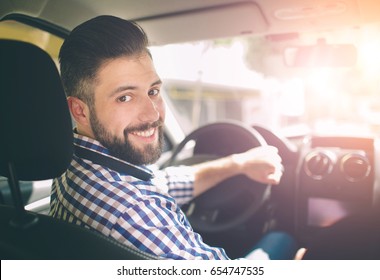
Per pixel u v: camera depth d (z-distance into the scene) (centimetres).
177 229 102
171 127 314
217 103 1116
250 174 178
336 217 217
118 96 101
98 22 100
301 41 236
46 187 195
